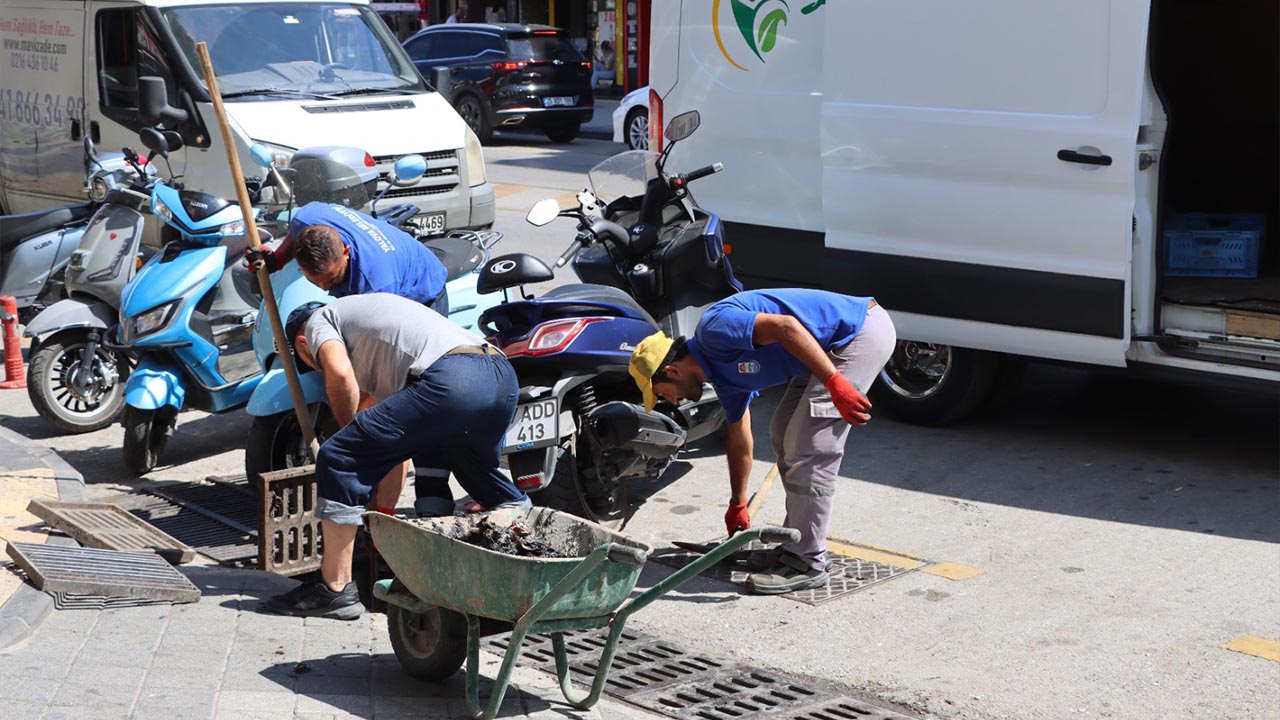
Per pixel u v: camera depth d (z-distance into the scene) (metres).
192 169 11.88
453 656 5.04
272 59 12.37
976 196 8.10
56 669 4.94
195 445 8.80
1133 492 7.50
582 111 25.83
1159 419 8.86
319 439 7.22
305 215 6.35
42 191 13.70
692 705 5.22
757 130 9.39
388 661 5.38
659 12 9.97
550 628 4.70
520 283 6.92
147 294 7.73
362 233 6.30
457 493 7.86
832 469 6.32
